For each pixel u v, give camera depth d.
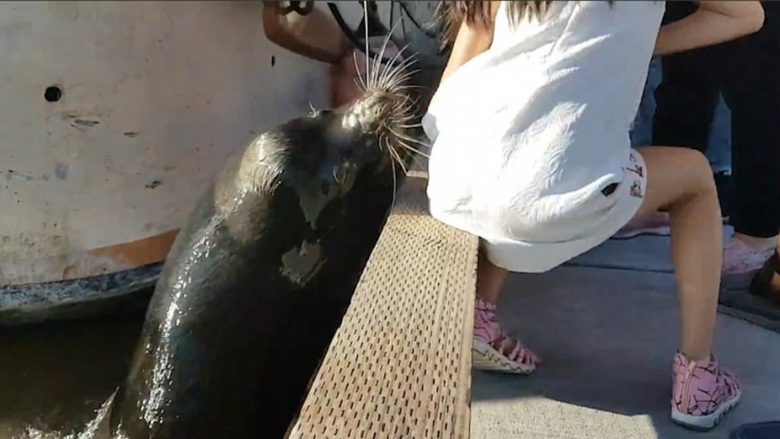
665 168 1.16
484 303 1.33
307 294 1.32
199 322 1.29
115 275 1.64
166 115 1.61
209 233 1.30
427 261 1.15
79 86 1.50
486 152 1.15
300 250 1.28
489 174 1.14
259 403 1.33
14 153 1.51
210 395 1.29
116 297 1.63
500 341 1.34
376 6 1.72
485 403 1.28
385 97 1.31
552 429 1.22
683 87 1.62
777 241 1.44
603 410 1.27
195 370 1.29
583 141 1.09
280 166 1.24
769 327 1.39
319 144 1.26
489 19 1.17
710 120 1.67
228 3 1.61
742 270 1.51
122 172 1.60
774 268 1.44
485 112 1.15
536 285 1.62
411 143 1.37
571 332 1.46
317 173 1.24
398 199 1.40
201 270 1.30
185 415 1.29
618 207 1.12
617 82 1.08
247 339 1.30
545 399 1.29
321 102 1.86
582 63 1.08
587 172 1.10
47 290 1.58
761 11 1.13
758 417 1.22
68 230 1.59
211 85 1.65
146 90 1.56
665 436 1.20
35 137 1.51
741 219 1.51
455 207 1.21
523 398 1.29
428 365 0.90
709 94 1.61
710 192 1.20
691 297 1.22
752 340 1.36
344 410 0.82
